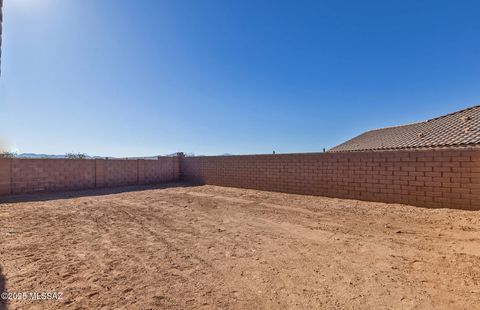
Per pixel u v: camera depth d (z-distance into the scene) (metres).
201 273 4.21
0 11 5.02
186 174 20.45
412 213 8.18
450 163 8.42
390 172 9.77
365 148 16.81
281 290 3.67
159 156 20.42
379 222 7.31
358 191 10.64
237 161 16.02
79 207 9.96
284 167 13.38
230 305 3.30
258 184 14.69
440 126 14.41
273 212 8.86
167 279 4.00
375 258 4.77
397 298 3.42
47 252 5.11
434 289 3.63
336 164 11.34
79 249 5.30
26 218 8.09
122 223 7.48
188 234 6.37
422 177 9.01
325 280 3.95
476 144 9.82
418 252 5.02
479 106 14.75
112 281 3.92
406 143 13.69
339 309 3.20
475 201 7.96
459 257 4.71
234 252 5.14
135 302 3.35
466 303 3.29
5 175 13.20
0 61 5.05
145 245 5.55
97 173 16.61
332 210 8.99
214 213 8.79
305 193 12.45
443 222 7.05
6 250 5.20
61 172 15.09
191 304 3.32
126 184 17.94
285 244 5.59
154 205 10.36
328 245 5.50
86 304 3.30
